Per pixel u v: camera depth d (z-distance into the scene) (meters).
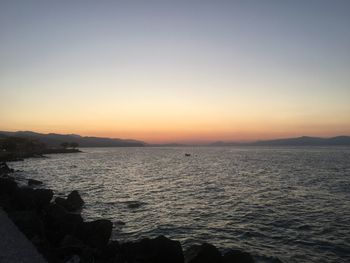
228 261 17.62
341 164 104.88
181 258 18.12
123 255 18.83
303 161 122.94
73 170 86.88
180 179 65.31
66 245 19.41
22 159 129.38
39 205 31.28
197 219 31.39
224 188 51.53
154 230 27.86
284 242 24.28
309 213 33.00
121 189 51.47
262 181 60.09
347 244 23.59
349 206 36.28
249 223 29.62
